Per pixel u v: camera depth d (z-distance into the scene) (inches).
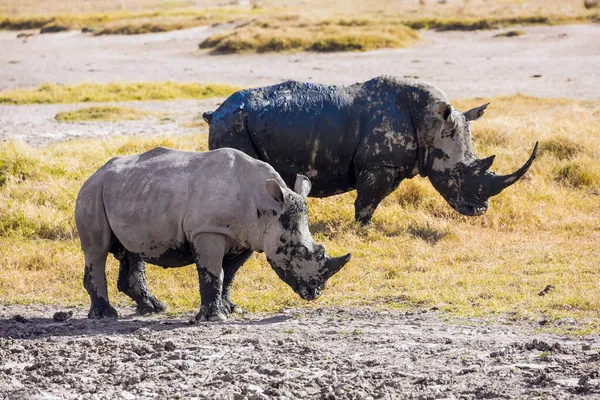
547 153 2347.4
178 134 2984.7
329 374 1035.3
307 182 1332.4
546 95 3767.2
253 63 5403.5
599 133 2508.6
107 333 1275.8
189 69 5285.4
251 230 1302.9
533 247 1710.1
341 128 1779.0
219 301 1331.2
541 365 1050.1
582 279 1478.8
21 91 4372.5
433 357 1101.7
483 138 2472.9
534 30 6205.7
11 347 1186.0
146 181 1341.0
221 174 1307.8
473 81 4293.8
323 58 5447.8
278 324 1302.9
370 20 6609.3
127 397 982.4
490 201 2005.4
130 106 3905.0
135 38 7239.2
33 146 2864.2
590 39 5659.5
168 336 1228.5
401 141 1791.3
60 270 1716.3
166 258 1353.3
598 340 1151.0
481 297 1425.9
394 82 1811.0
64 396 987.9
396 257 1700.3
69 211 2052.2
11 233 1961.1
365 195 1820.9
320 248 1293.1
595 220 1891.0
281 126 1764.3
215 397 964.0
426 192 2059.5
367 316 1344.7
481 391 962.1
